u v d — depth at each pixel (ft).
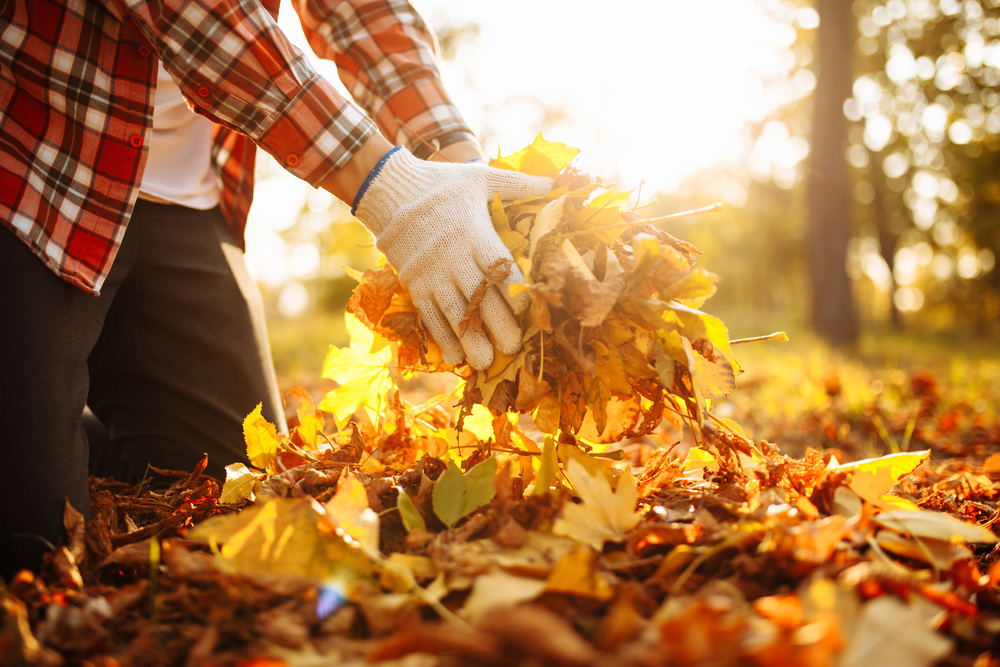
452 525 2.22
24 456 2.21
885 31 27.58
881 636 1.57
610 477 2.51
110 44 2.57
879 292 67.62
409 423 2.81
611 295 2.21
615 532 2.07
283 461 2.76
